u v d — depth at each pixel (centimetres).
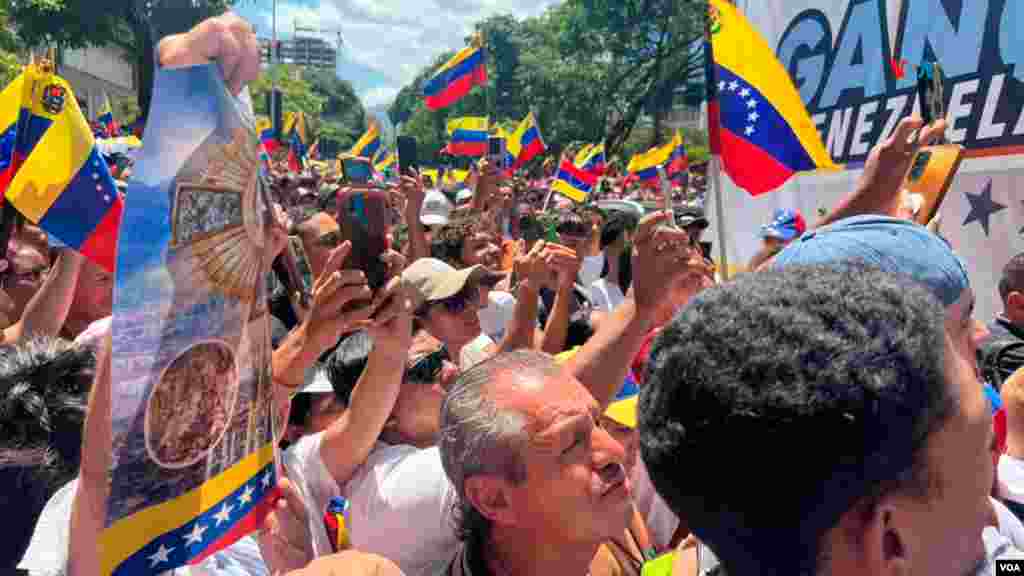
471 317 343
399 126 7056
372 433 211
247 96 134
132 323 115
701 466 79
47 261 398
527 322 289
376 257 188
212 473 131
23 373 177
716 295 84
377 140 1572
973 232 439
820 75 524
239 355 135
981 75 429
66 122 303
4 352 186
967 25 434
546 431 154
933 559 77
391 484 209
